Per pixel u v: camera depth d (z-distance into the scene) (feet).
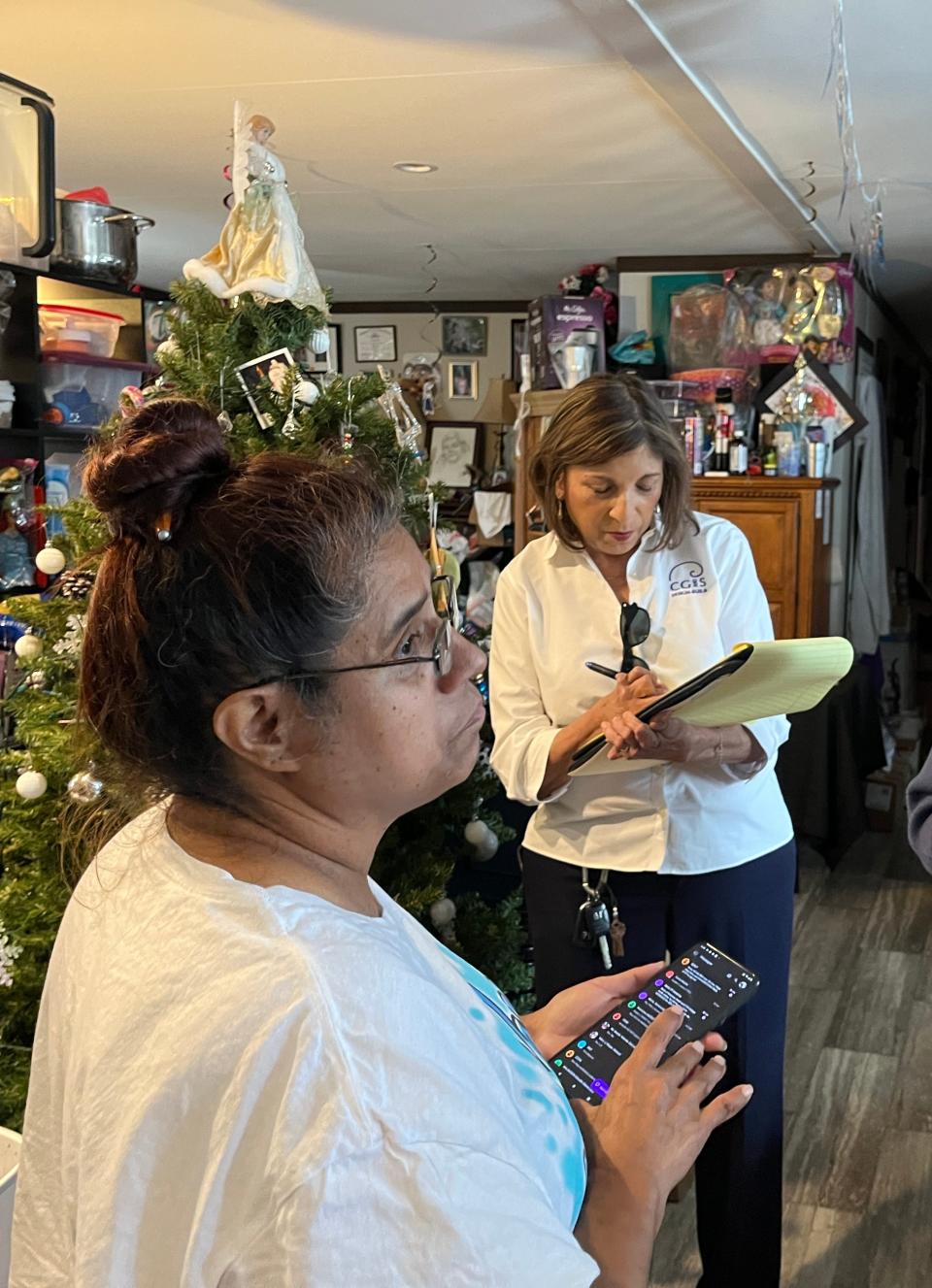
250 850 2.15
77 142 10.03
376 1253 1.69
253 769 2.13
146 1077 1.85
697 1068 2.84
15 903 5.67
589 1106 2.66
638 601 5.69
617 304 15.70
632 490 5.41
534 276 17.30
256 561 1.99
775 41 7.27
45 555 5.75
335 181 11.33
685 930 5.64
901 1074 8.95
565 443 5.42
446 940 6.48
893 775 15.42
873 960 11.09
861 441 17.67
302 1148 1.71
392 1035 1.85
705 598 5.69
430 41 7.42
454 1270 1.72
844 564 17.25
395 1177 1.73
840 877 13.37
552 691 5.76
